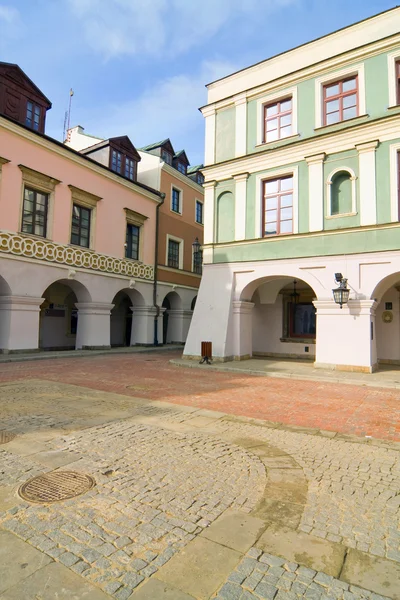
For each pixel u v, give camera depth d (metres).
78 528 3.02
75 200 17.19
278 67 14.59
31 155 15.25
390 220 11.87
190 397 8.16
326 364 12.31
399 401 8.03
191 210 25.58
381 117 12.01
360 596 2.33
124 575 2.49
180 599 2.29
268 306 17.16
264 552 2.77
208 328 14.62
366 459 4.66
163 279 22.62
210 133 16.08
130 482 3.88
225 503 3.49
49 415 6.38
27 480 3.87
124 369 12.32
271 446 5.12
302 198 13.52
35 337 15.25
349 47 13.15
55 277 16.06
